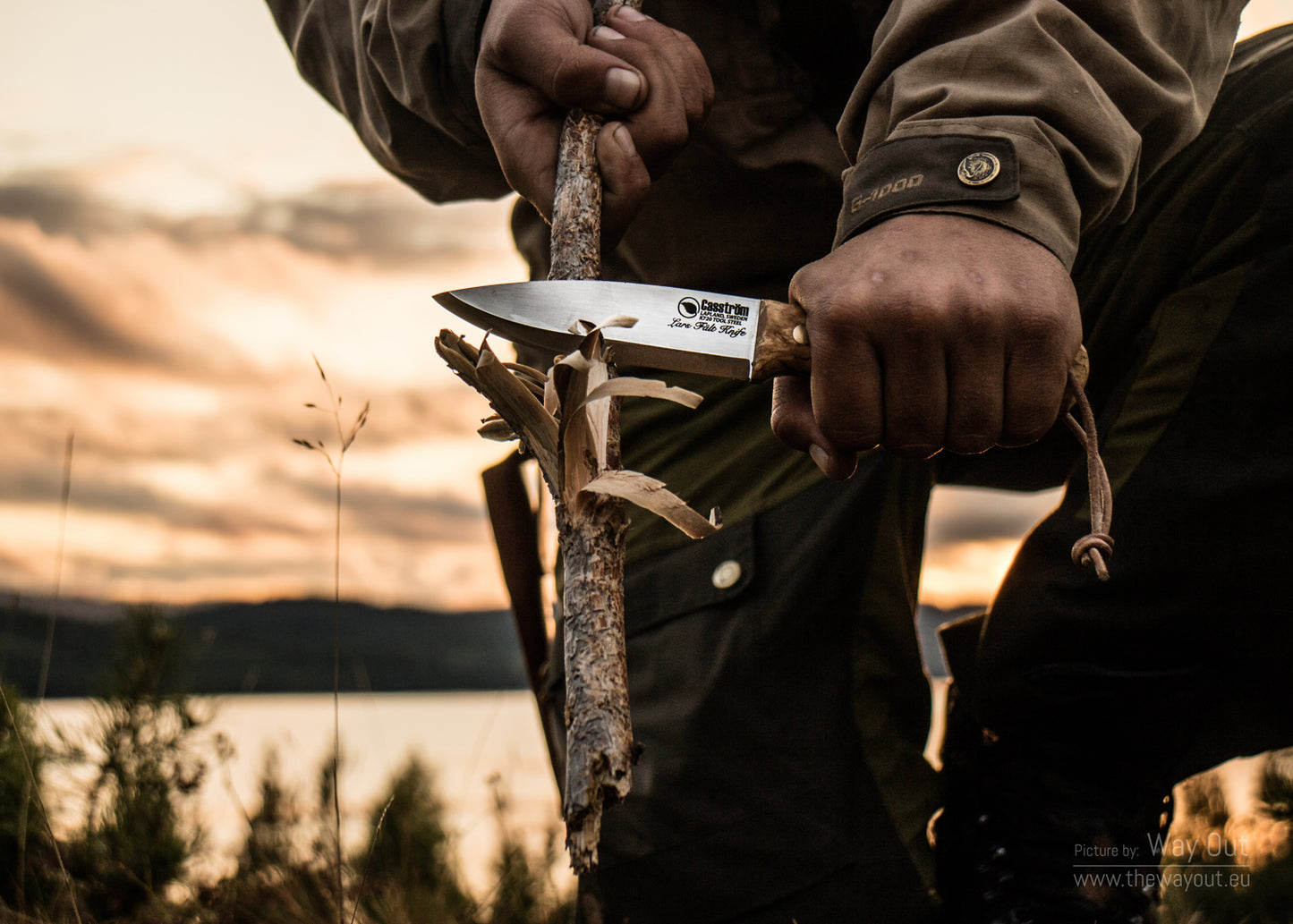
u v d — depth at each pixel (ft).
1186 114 3.43
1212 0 3.61
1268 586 3.69
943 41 3.34
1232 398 3.76
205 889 5.73
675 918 4.27
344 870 6.09
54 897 5.19
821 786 4.20
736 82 4.45
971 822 4.37
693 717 4.30
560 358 2.65
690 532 2.56
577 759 2.39
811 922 4.12
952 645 5.10
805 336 3.00
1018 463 5.04
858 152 3.69
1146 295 4.22
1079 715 4.05
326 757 7.59
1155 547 3.81
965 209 2.95
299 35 5.19
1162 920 5.88
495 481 5.41
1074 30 3.20
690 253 4.80
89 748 6.26
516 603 5.39
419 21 4.24
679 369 3.14
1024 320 2.79
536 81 3.69
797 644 4.29
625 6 3.95
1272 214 3.79
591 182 3.58
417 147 4.80
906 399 2.88
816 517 4.35
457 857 7.13
